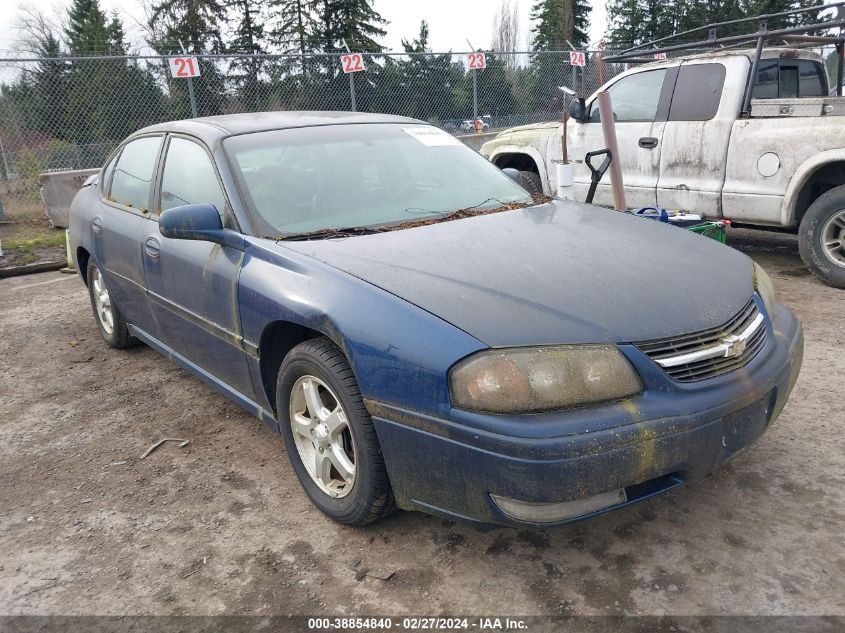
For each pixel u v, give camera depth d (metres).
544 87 13.25
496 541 2.57
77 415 3.93
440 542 2.59
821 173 5.46
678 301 2.38
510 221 3.09
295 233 2.95
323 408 2.67
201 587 2.42
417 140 3.78
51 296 6.63
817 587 2.23
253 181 3.15
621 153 6.52
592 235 2.93
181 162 3.62
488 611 2.23
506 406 2.03
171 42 28.41
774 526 2.56
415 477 2.26
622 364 2.13
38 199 10.74
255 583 2.43
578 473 1.99
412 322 2.23
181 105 10.98
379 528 2.69
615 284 2.42
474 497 2.12
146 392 4.20
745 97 5.70
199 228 3.00
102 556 2.62
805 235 5.45
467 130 12.75
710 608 2.18
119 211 4.21
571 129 6.88
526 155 7.66
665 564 2.40
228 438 3.55
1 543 2.74
